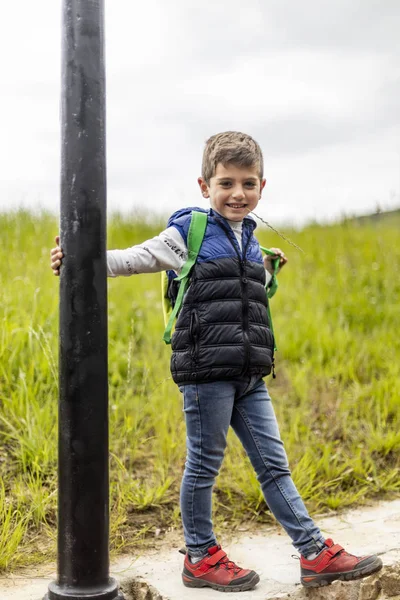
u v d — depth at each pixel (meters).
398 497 3.99
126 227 9.83
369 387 5.20
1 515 3.11
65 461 2.44
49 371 4.51
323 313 6.61
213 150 2.83
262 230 10.16
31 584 2.77
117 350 5.23
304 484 3.90
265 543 3.30
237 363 2.68
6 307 4.91
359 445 4.43
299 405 5.07
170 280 2.86
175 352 2.77
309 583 2.70
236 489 3.84
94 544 2.44
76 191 2.45
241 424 2.84
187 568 2.78
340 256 8.21
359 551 3.07
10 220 7.52
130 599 2.84
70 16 2.47
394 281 7.40
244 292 2.75
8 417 4.08
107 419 2.49
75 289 2.44
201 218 2.79
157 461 4.05
